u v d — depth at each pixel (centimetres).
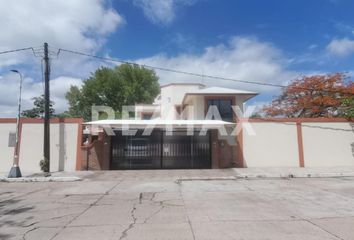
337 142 2091
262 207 901
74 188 1323
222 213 830
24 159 1947
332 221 736
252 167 2038
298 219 757
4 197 1141
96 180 1555
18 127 1814
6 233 677
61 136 1972
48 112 1842
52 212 877
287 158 2066
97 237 634
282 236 623
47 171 1805
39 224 748
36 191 1266
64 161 1956
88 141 2100
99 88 4391
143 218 787
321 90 2925
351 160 2083
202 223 729
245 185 1359
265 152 2067
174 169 1984
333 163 2073
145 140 2014
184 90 3238
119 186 1356
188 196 1098
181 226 705
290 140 2078
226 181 1502
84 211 882
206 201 1003
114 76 4453
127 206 945
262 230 666
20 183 1519
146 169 1984
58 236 647
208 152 2025
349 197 1053
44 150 1822
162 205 951
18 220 793
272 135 2078
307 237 615
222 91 2711
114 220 771
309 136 2089
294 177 1653
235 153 2058
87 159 1961
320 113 3125
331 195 1092
